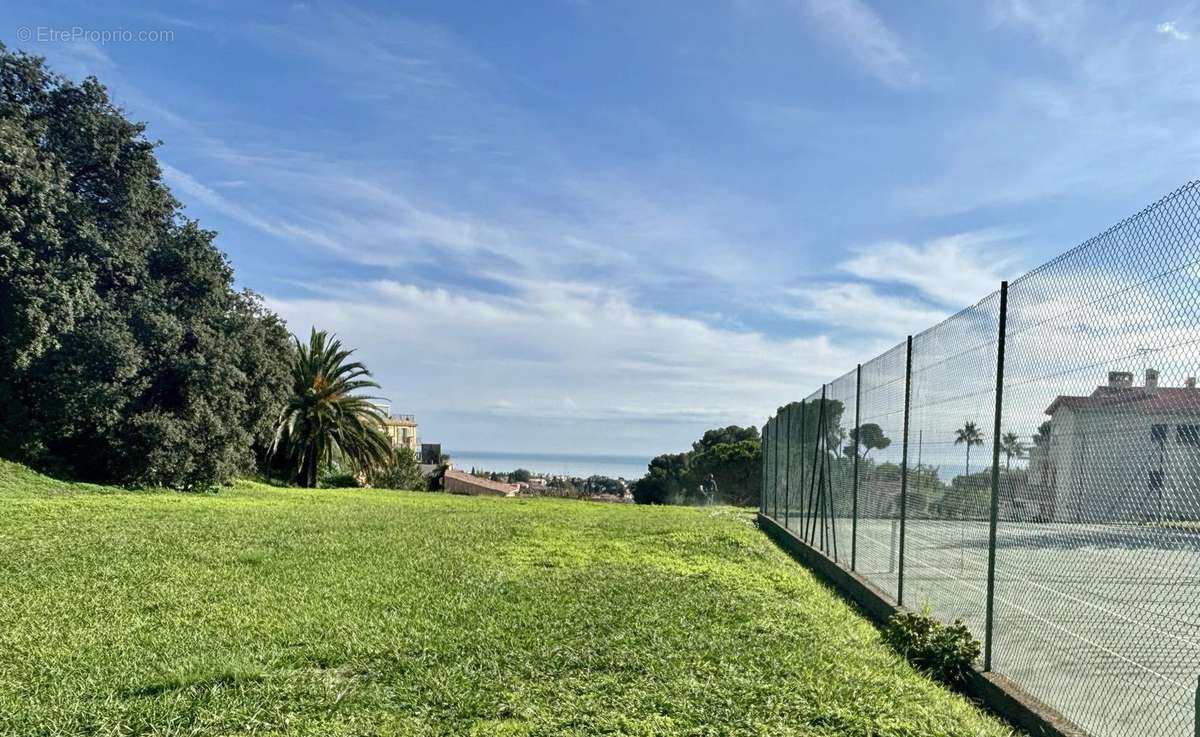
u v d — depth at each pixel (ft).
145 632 19.67
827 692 15.39
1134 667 11.73
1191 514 10.44
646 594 25.90
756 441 133.80
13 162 62.28
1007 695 15.39
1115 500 12.28
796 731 13.46
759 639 19.81
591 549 39.42
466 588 26.76
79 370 64.95
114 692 14.84
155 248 79.00
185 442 72.74
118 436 69.67
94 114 73.00
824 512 35.83
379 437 121.08
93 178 74.79
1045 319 14.80
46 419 66.28
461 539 42.29
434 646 18.57
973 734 13.64
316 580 27.71
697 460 143.74
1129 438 11.89
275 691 15.06
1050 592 14.43
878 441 27.43
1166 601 11.00
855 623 23.27
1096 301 12.92
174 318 75.72
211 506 59.57
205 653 17.69
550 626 20.85
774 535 50.26
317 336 115.34
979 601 18.01
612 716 13.94
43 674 15.94
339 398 117.08
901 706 14.97
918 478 22.71
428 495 96.43
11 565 28.35
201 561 31.12
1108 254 12.54
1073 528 13.58
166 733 12.90
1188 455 10.45
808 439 40.14
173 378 75.20
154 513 49.93
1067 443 13.84
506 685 15.66
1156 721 11.15
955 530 19.58
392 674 16.40
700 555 38.34
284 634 19.63
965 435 19.01
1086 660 13.12
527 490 173.47
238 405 82.07
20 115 67.51
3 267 60.95
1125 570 12.00
